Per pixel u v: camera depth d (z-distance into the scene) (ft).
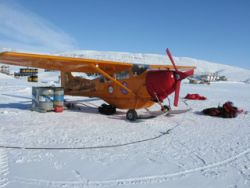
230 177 11.03
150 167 11.96
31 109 28.50
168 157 13.44
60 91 28.32
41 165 11.75
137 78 25.77
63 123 21.74
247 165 12.53
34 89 28.04
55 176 10.61
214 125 22.26
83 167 11.69
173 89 24.16
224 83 158.92
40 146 14.69
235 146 15.75
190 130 20.11
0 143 15.05
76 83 32.53
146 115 23.95
